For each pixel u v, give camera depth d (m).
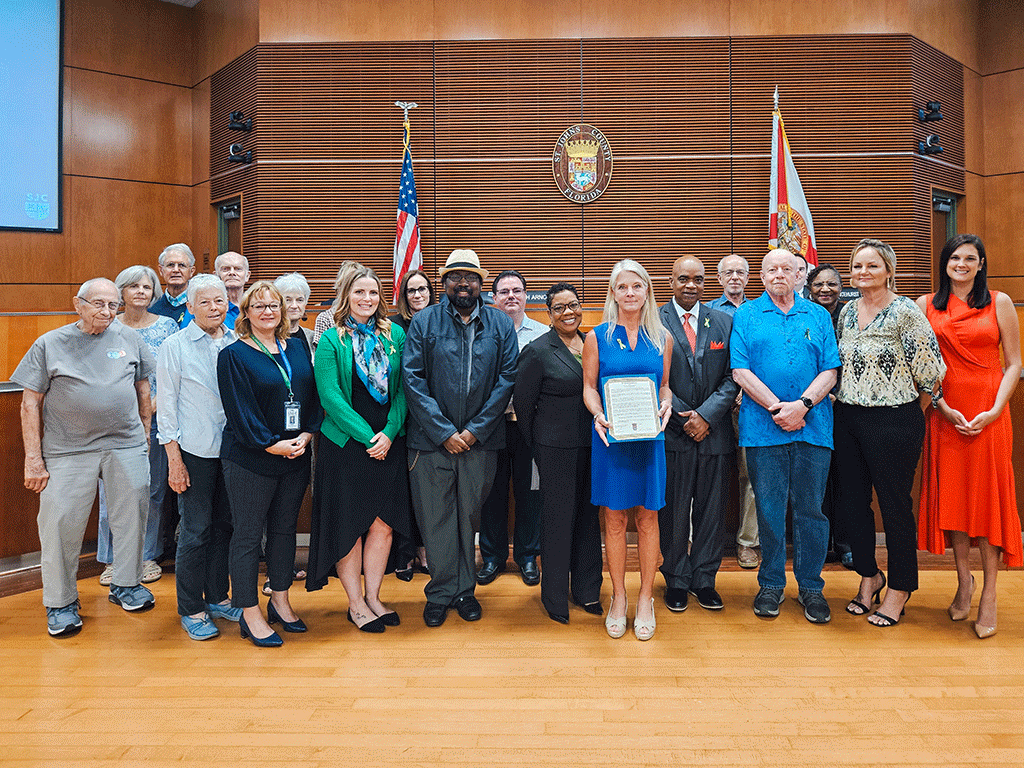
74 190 7.18
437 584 3.03
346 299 2.95
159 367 2.85
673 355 3.11
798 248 5.95
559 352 2.97
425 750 2.03
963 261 2.88
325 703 2.30
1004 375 2.87
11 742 2.07
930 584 3.43
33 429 2.93
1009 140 7.45
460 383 2.98
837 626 2.92
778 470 2.99
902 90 6.76
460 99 6.84
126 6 7.41
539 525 3.50
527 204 6.86
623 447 2.79
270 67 6.86
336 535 2.88
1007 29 7.41
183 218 7.76
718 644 2.74
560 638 2.82
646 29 6.79
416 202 6.59
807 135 6.80
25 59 6.80
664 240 6.84
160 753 2.02
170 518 3.77
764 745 2.04
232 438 2.74
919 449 2.91
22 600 3.29
